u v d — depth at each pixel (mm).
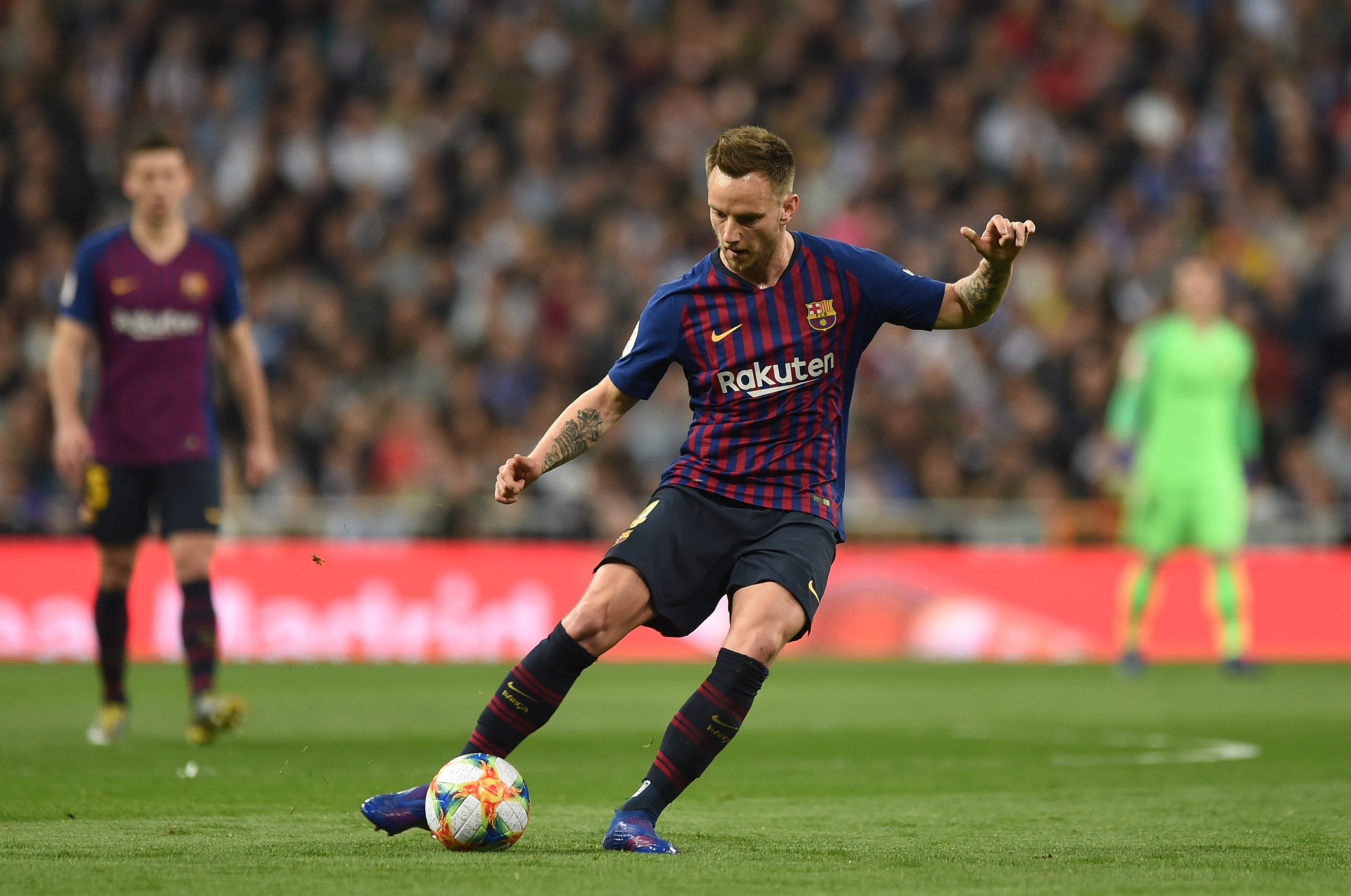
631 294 64375
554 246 66875
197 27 72812
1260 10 76125
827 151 71562
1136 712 35031
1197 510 45625
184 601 26516
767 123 72688
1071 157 71062
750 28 75938
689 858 14781
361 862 14438
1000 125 71250
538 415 59438
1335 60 75562
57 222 66438
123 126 70062
